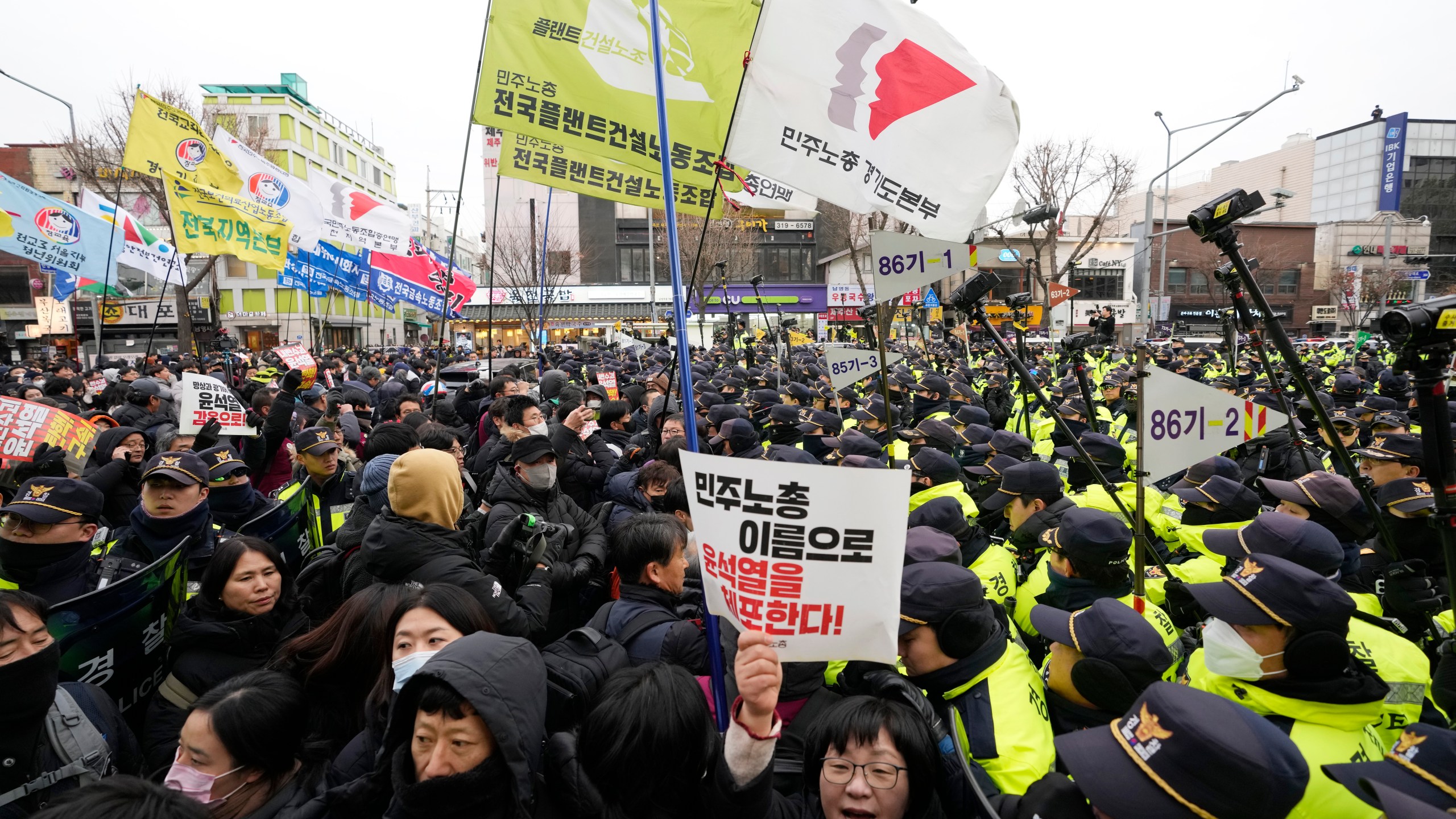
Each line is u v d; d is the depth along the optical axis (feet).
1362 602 11.16
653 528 10.51
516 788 5.68
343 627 8.68
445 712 5.73
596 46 13.42
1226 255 10.75
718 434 23.30
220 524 14.58
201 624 9.60
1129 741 5.39
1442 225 194.70
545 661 8.78
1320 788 6.69
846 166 12.88
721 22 13.57
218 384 19.74
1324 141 214.48
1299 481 12.74
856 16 12.64
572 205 157.17
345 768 7.52
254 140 91.15
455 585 9.57
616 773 6.31
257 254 34.04
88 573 11.57
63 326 58.70
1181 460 9.81
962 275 110.63
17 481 16.02
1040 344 79.56
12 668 6.97
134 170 31.50
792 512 6.67
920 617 8.02
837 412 28.30
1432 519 7.12
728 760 6.14
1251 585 7.38
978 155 13.25
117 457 18.28
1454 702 7.05
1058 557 11.05
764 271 159.84
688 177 13.75
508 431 17.84
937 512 12.43
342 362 69.72
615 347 92.22
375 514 13.05
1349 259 169.99
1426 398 7.02
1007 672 8.27
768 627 6.79
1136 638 7.36
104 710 8.38
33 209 40.81
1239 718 5.11
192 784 6.96
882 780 6.50
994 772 7.45
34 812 7.32
